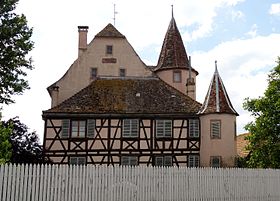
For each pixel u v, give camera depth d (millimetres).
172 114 32562
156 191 15898
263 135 23750
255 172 18484
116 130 32312
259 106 24047
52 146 31859
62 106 32875
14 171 13914
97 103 33406
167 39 43469
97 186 14961
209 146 31844
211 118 32125
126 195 15359
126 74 40250
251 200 18109
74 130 32250
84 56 40219
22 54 20594
